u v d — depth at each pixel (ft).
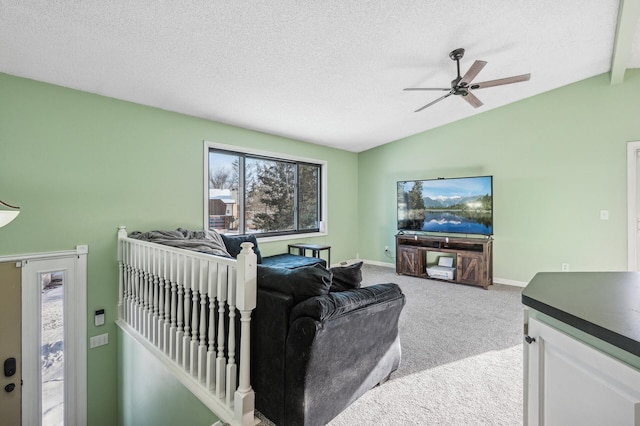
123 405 9.57
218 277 6.01
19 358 8.32
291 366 5.17
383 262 20.12
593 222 13.34
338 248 19.79
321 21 7.36
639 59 11.76
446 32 8.52
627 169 12.65
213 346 6.32
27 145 8.41
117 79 8.91
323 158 18.62
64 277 9.03
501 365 7.65
